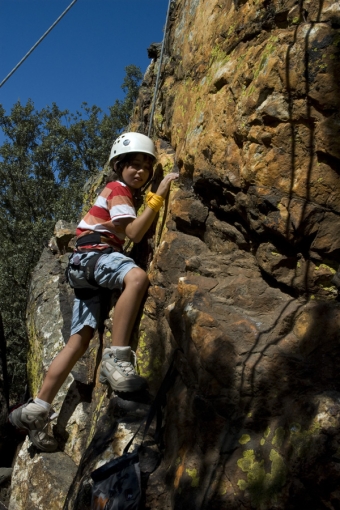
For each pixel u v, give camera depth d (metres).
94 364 3.14
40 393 2.92
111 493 2.08
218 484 1.87
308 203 2.14
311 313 2.09
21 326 12.06
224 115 2.50
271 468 1.79
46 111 17.20
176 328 2.38
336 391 1.84
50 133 16.59
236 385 2.02
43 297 4.27
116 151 2.94
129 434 2.36
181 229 2.80
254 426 1.93
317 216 2.13
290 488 1.72
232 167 2.41
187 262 2.56
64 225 4.68
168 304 2.64
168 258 2.71
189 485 1.97
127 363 2.57
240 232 2.51
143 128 4.11
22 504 2.96
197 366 2.19
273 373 1.98
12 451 4.29
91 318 2.91
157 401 2.37
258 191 2.24
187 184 2.86
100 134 17.08
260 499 1.77
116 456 2.29
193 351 2.22
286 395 1.93
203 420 2.04
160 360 2.59
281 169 2.19
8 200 15.55
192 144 2.77
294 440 1.77
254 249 2.45
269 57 2.24
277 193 2.20
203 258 2.56
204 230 2.74
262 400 1.96
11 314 12.25
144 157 2.94
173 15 3.71
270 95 2.22
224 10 2.82
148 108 4.07
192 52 3.17
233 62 2.59
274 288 2.32
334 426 1.71
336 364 1.93
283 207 2.18
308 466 1.69
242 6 2.63
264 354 2.04
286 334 2.11
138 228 2.73
